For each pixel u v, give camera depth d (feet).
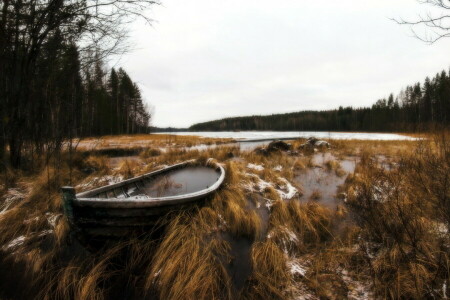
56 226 12.92
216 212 14.32
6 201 15.97
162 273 9.39
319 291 8.49
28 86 21.27
